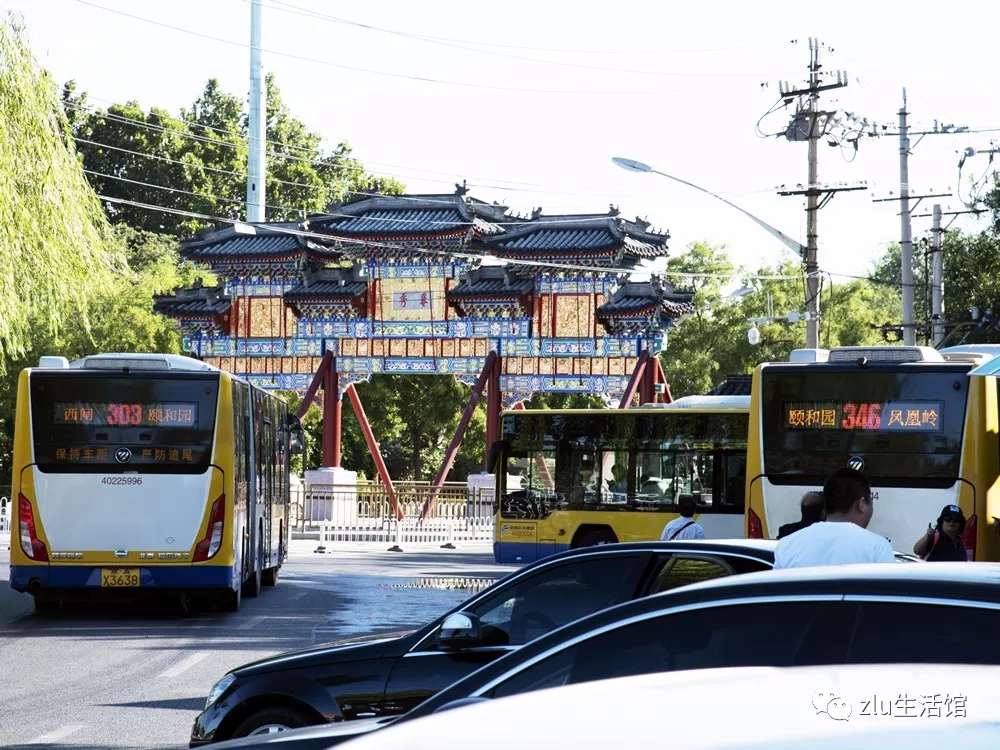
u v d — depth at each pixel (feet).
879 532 70.33
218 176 369.50
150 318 240.32
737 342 294.05
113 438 74.59
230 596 79.41
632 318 184.24
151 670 56.34
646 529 104.73
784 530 50.75
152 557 74.02
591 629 18.13
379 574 115.96
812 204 139.03
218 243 198.80
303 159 368.27
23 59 88.02
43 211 88.17
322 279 198.29
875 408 71.00
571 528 107.04
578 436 107.86
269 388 198.49
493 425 189.06
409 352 193.16
